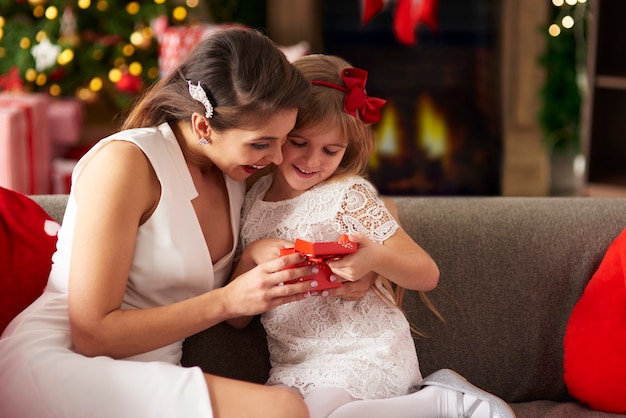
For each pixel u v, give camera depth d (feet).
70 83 15.16
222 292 5.15
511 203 6.70
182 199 5.40
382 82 16.22
